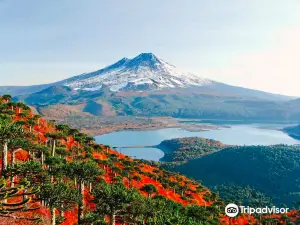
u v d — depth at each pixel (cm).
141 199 4144
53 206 3341
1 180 1225
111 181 8388
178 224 3497
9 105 8975
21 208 1195
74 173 4141
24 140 4588
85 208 5131
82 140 10812
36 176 3022
